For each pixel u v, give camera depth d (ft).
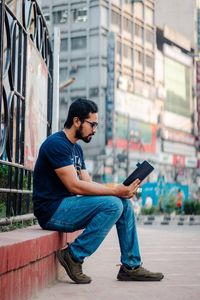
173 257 23.27
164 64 209.67
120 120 176.86
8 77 15.33
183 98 219.61
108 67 175.11
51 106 23.89
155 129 197.47
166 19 214.69
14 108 16.24
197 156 224.94
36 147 19.57
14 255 9.97
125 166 176.55
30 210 18.98
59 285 13.61
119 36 187.11
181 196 106.42
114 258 22.25
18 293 10.41
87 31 182.29
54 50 24.08
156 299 11.96
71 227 13.99
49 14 188.75
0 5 13.44
